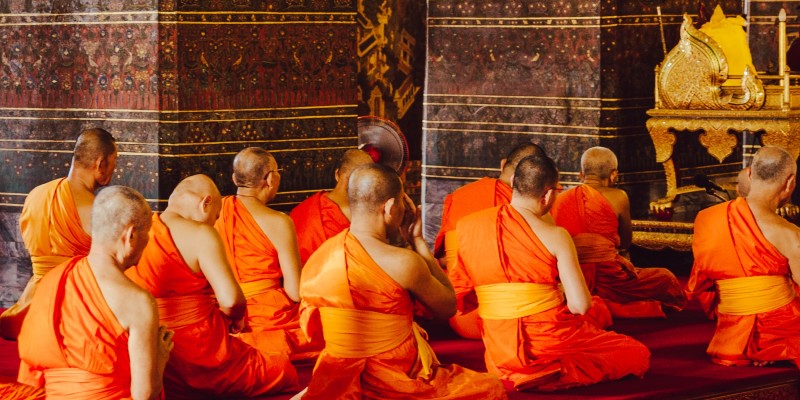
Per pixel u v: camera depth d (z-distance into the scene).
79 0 9.76
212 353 6.02
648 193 10.81
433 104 11.62
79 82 9.80
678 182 10.35
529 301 6.29
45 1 9.88
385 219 5.63
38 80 9.96
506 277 6.29
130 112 9.61
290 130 10.05
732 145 9.69
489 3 11.20
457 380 5.74
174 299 5.98
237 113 9.77
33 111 10.00
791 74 10.35
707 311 7.30
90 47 9.73
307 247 7.64
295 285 6.92
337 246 5.56
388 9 14.20
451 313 5.81
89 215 7.07
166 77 9.48
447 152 11.59
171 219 6.06
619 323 8.20
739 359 6.86
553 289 6.34
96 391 5.06
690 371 6.78
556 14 10.81
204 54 9.59
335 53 10.26
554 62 10.86
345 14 10.28
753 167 6.76
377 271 5.50
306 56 10.09
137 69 9.55
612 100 10.58
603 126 10.62
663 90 10.01
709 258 6.88
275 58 9.94
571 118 10.80
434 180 11.69
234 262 6.89
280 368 6.24
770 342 6.80
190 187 6.17
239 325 6.18
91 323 5.02
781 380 6.74
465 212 8.01
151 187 9.57
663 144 10.04
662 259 10.41
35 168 10.02
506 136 11.22
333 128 10.31
